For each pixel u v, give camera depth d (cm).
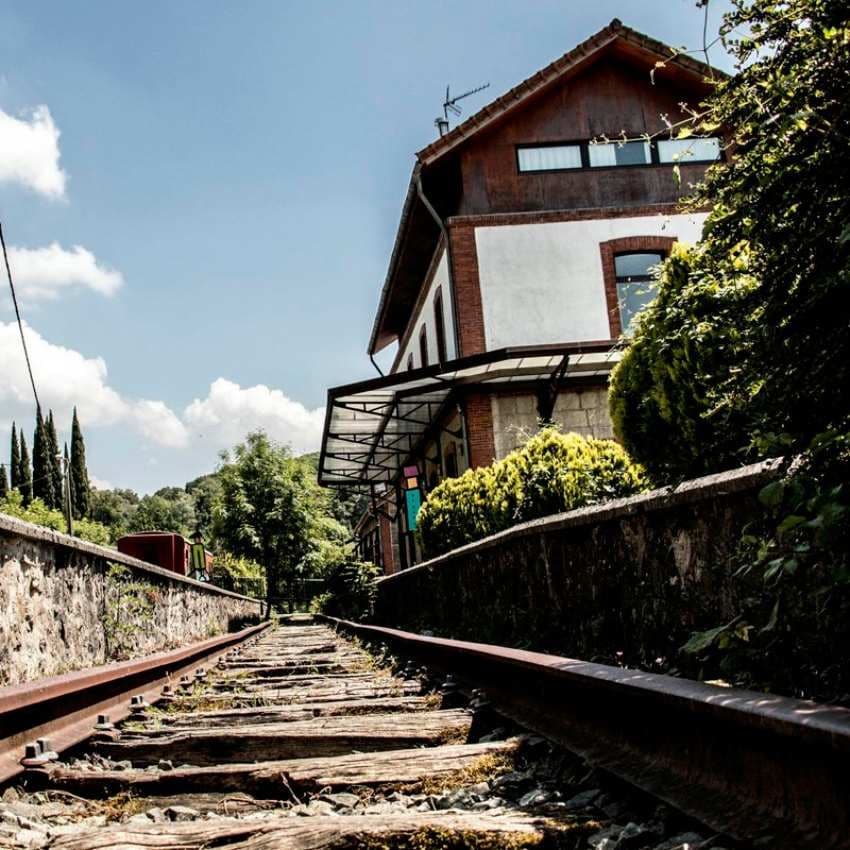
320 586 4034
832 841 173
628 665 454
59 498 6353
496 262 1766
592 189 1814
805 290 254
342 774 305
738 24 263
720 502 362
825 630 291
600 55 1811
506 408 1645
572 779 283
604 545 495
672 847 201
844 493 264
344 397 1616
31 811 269
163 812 279
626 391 629
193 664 836
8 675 460
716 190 280
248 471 4166
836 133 239
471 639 819
